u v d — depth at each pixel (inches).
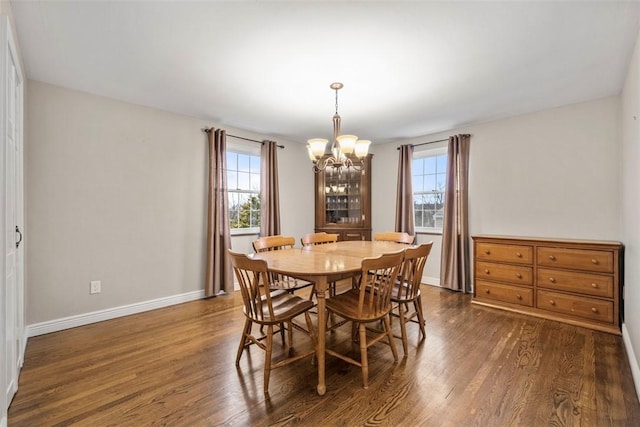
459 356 84.7
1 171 54.9
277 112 131.3
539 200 130.0
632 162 84.0
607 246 100.3
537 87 104.8
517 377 73.7
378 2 62.6
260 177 165.2
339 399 66.2
